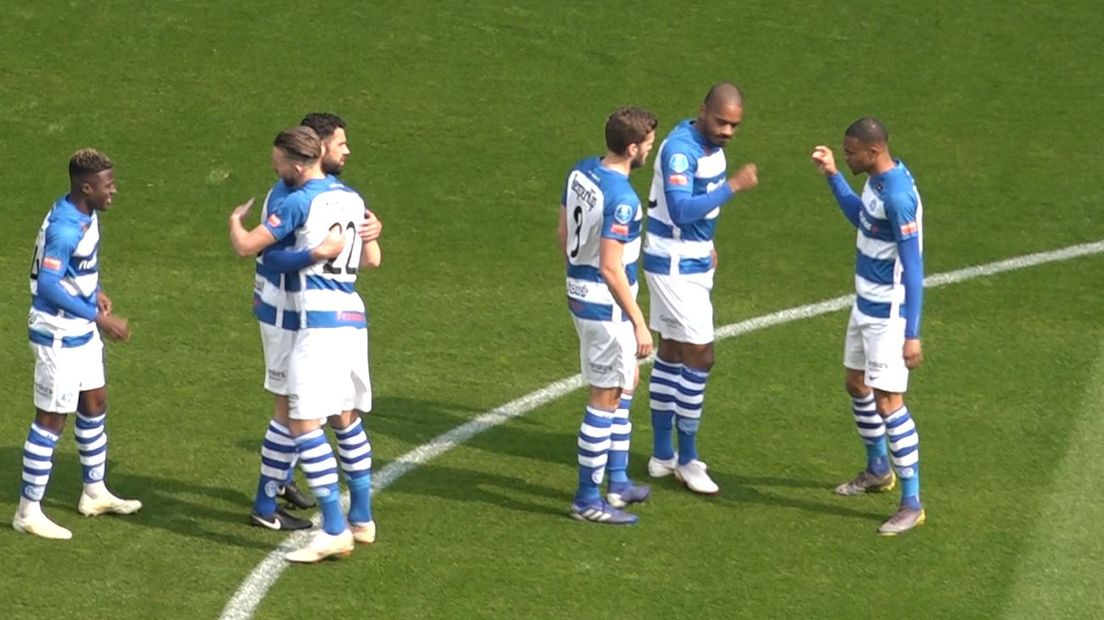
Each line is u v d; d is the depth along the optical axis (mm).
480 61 61625
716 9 65188
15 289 46469
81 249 31297
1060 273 48688
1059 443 37125
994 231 51906
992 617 29453
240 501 34094
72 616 29156
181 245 49969
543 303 46344
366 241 31391
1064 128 58562
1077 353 42781
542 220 52094
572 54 62156
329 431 38469
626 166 32000
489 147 56531
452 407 39531
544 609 29625
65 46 61500
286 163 30391
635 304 31547
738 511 33875
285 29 63062
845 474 35812
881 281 32594
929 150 57094
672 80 60812
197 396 39656
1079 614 29594
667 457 35750
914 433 32500
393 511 33719
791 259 49781
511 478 35531
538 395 40344
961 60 62469
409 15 64250
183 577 30672
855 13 65125
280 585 30406
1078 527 33031
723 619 29312
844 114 59062
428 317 45250
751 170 32531
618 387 32594
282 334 31062
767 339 43875
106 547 31766
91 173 30891
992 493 34562
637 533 32781
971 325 44750
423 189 53875
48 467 31828
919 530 32875
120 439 37062
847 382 34281
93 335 31953
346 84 60031
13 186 53312
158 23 63062
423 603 29812
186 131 57000
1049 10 65625
